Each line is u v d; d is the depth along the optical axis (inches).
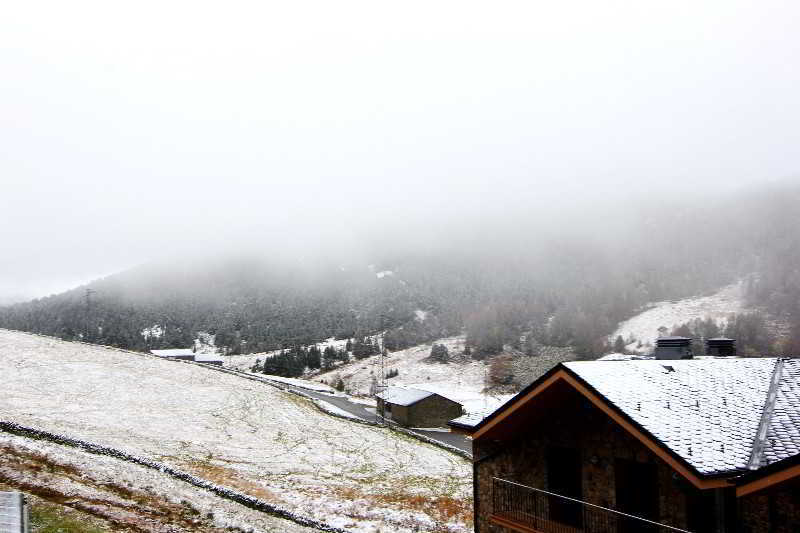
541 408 637.9
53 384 2158.0
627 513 559.8
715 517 475.8
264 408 2337.6
